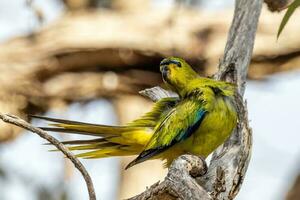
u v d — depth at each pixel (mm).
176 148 10711
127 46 16641
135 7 17141
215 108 10461
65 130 10586
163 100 11133
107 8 17312
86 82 16938
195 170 9500
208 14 17000
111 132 10727
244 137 9719
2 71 16609
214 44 16719
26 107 16750
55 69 16797
